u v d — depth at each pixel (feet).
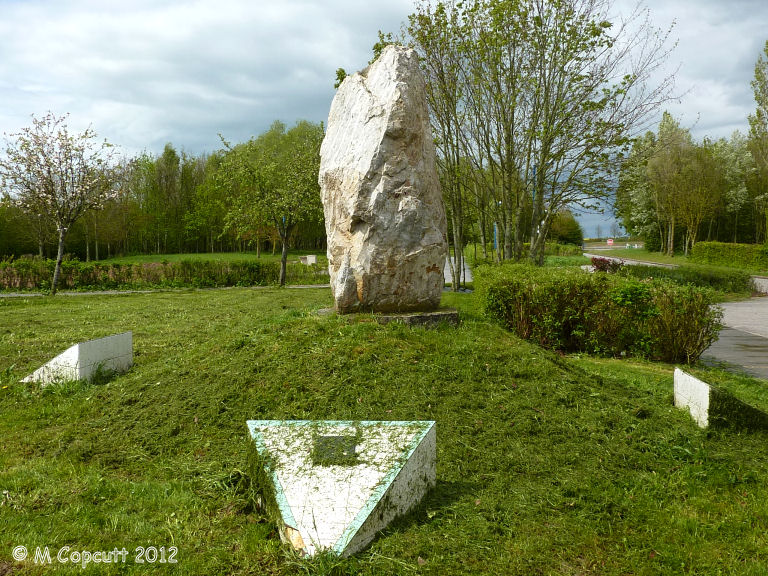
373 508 10.15
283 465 11.27
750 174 154.71
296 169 76.48
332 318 23.27
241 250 193.98
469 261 116.57
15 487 12.97
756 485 13.39
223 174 77.46
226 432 15.92
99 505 12.12
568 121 54.34
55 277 64.64
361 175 24.43
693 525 11.43
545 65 54.03
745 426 16.93
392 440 11.75
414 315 23.90
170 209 186.91
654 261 145.28
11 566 9.68
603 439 15.38
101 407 18.88
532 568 9.78
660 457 14.80
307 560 9.43
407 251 24.76
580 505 12.09
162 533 10.95
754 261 121.90
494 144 60.13
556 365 20.15
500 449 14.53
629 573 9.86
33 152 60.29
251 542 10.43
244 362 19.67
